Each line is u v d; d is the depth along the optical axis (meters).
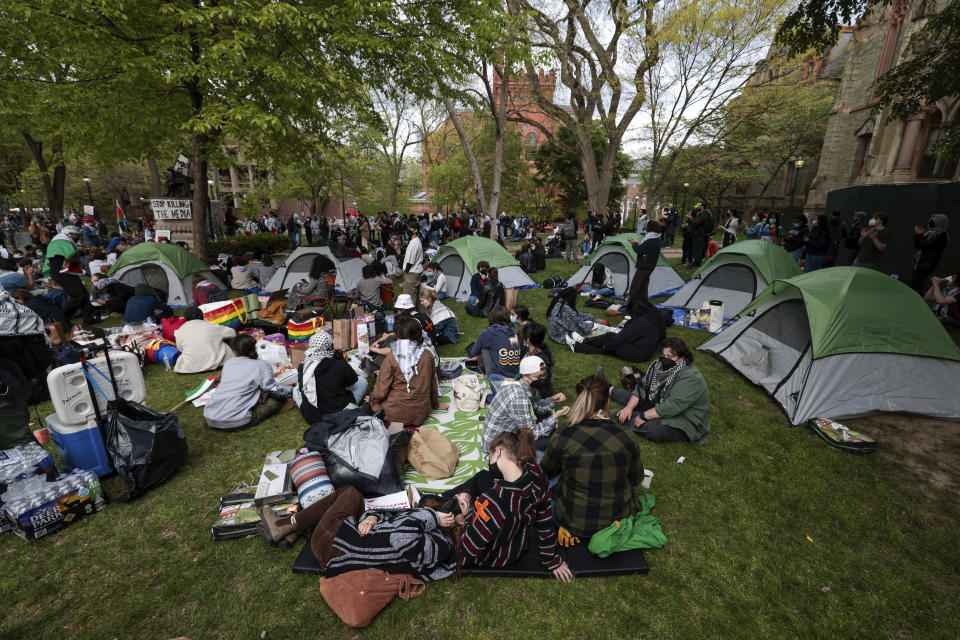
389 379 4.37
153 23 8.16
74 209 33.00
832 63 29.78
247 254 10.94
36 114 8.70
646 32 15.61
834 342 4.82
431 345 5.28
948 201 9.54
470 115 35.56
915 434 4.55
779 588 2.78
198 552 3.02
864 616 2.59
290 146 11.00
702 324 8.01
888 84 7.32
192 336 6.12
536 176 36.81
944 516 3.44
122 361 3.90
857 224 9.56
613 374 6.00
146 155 11.37
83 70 9.05
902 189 10.62
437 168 34.78
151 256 9.12
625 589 2.74
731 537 3.20
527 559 2.91
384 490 3.38
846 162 23.89
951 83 6.46
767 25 13.78
